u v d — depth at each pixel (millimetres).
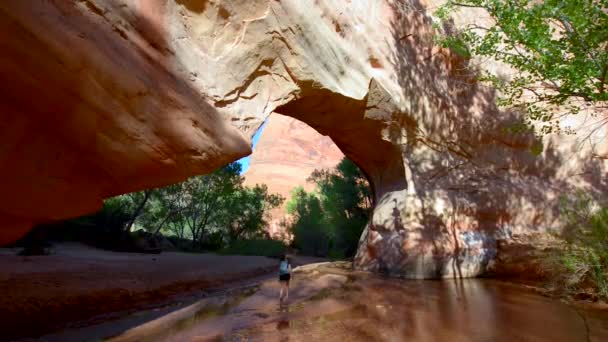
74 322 6609
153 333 5992
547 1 5961
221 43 7973
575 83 6227
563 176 13727
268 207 40500
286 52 9734
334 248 32969
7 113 4543
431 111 14758
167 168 6164
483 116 14805
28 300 6723
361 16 13438
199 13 7473
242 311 7652
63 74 4676
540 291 9242
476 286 10484
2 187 4629
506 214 13203
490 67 15398
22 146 4723
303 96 10844
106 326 6477
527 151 14297
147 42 5895
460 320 6375
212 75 7391
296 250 35031
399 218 13812
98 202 5793
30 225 5168
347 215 29094
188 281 11227
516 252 12039
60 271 9891
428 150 14727
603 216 8336
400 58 14516
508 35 6980
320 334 5664
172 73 6246
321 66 10844
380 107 13648
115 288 8742
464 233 13125
